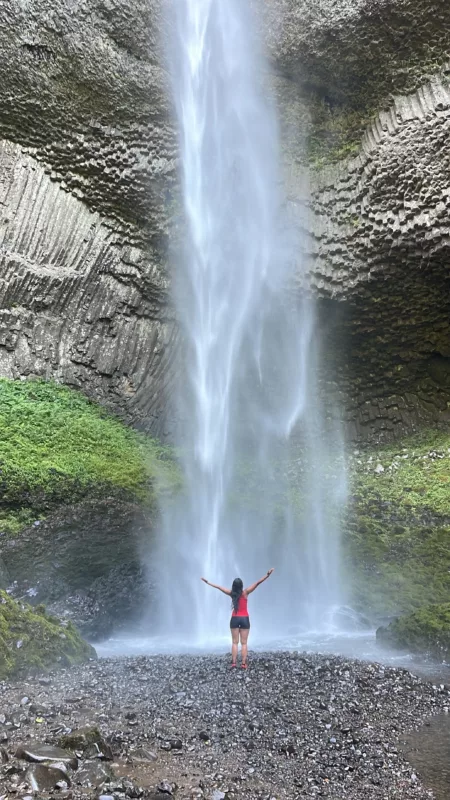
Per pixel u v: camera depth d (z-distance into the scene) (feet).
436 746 18.65
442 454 54.03
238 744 17.79
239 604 25.95
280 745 17.93
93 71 54.29
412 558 43.62
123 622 37.73
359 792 15.57
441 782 16.25
